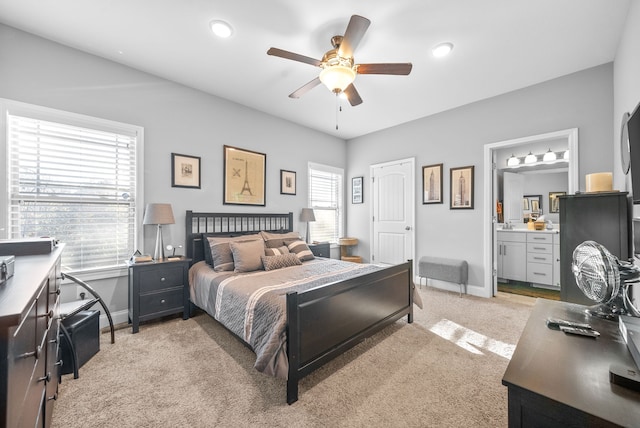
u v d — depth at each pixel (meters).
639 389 0.66
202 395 1.72
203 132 3.48
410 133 4.55
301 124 4.70
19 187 2.36
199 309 3.21
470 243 3.87
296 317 1.68
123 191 2.90
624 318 1.00
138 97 2.96
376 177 5.07
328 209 5.29
